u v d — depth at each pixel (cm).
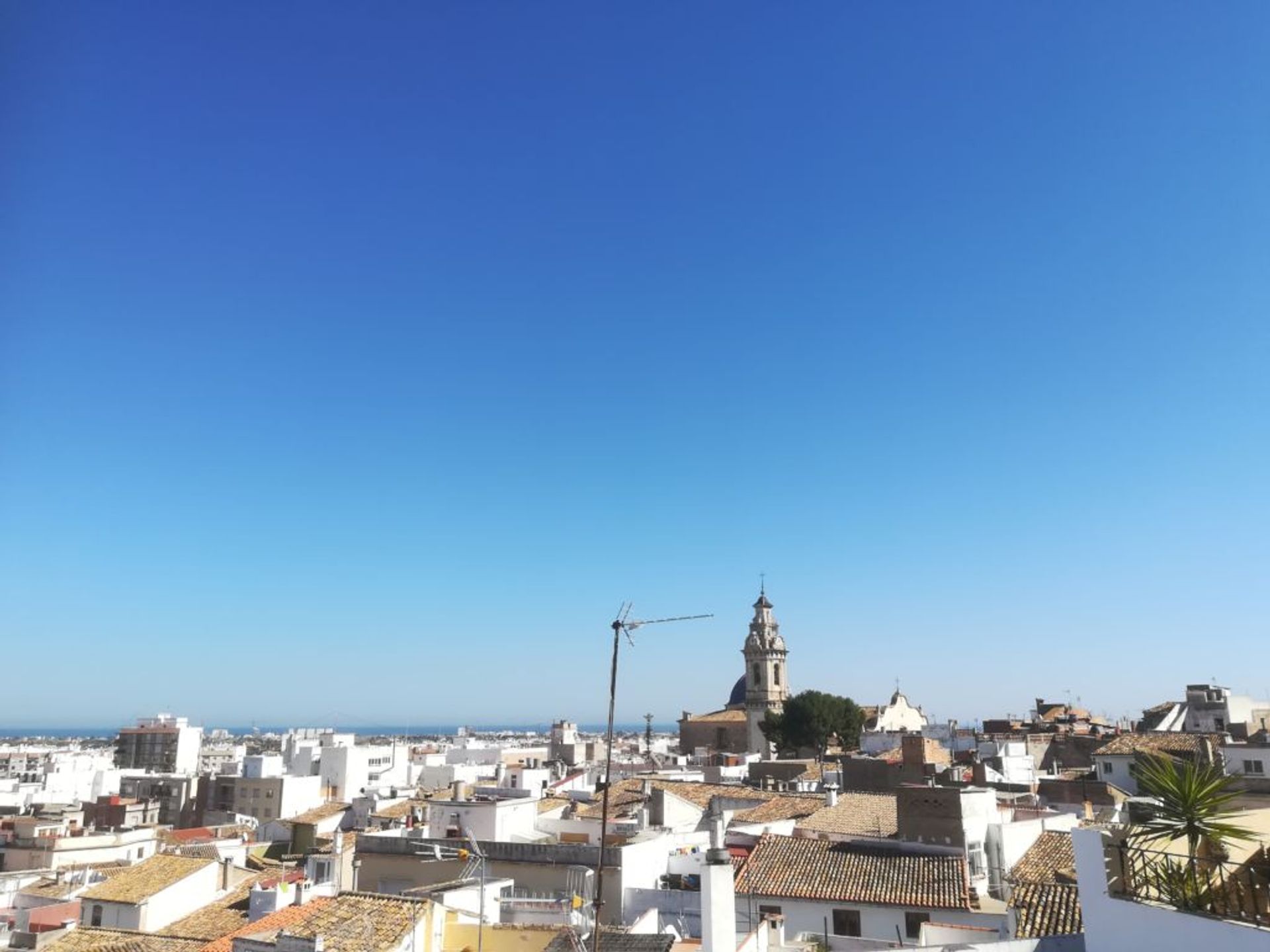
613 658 2745
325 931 3117
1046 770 11088
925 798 4925
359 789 15988
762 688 16825
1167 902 1922
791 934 4297
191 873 5891
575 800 7325
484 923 3475
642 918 3900
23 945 5088
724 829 5572
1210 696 11738
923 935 3547
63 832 9612
